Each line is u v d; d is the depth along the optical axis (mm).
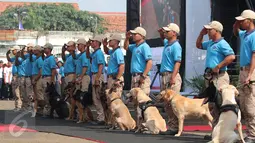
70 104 15375
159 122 11234
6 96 30297
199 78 17188
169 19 19797
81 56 14516
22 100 17953
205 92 9312
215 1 18188
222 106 8594
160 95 10789
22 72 17891
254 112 9211
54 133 11422
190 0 18922
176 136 10648
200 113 10477
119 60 12352
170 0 19719
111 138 10516
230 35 18031
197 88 17219
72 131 11914
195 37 18812
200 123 13922
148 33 21312
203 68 18328
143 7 21703
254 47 9117
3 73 30188
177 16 19266
